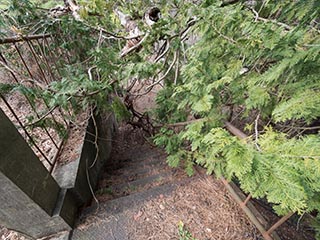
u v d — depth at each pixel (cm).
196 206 182
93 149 254
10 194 126
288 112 101
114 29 322
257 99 139
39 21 236
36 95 167
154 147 373
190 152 218
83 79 196
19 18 226
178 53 254
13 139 125
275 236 150
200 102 153
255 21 141
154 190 203
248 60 163
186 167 221
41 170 150
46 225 155
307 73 125
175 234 160
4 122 119
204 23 168
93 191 223
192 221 169
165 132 247
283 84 135
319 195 98
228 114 203
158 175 242
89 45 278
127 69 223
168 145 232
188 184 208
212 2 190
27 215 143
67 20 243
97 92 211
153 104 449
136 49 265
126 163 331
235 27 157
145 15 286
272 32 126
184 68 191
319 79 117
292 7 118
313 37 126
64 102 180
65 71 228
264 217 179
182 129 253
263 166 84
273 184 80
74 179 181
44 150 217
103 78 230
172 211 179
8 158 119
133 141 432
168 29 244
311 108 100
